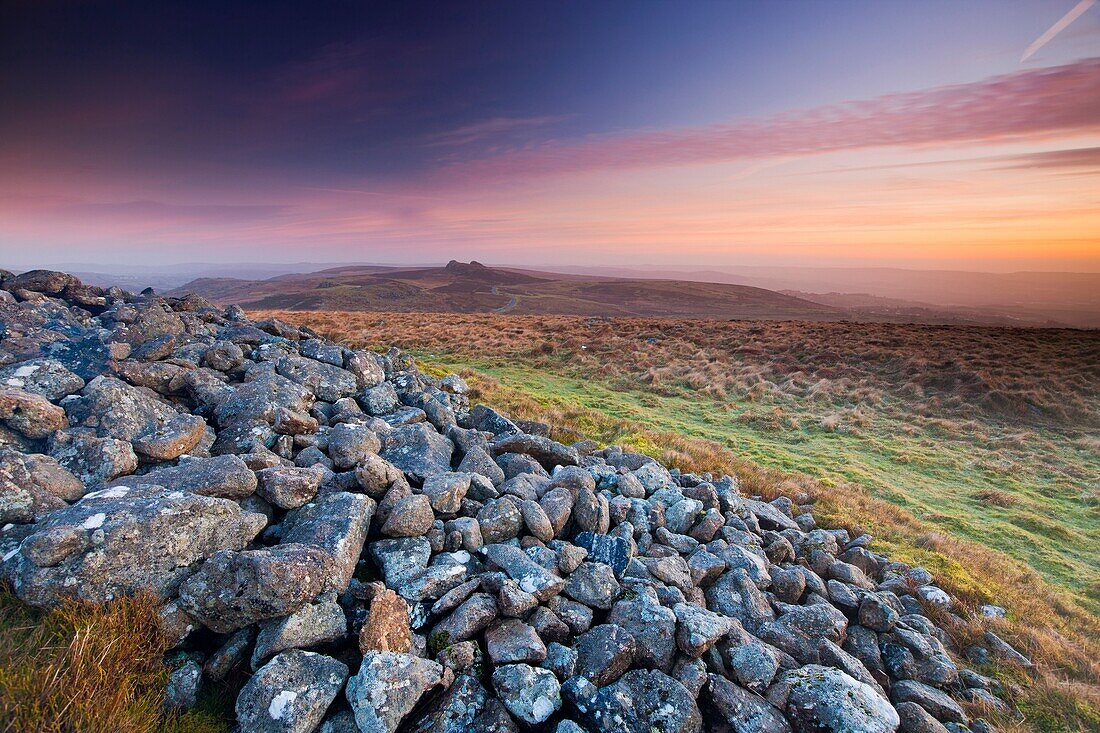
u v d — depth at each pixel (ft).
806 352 115.55
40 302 34.88
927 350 111.45
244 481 20.07
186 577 16.47
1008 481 59.31
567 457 35.83
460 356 107.04
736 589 25.90
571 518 28.66
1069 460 66.39
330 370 38.99
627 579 23.82
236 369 34.50
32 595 14.12
